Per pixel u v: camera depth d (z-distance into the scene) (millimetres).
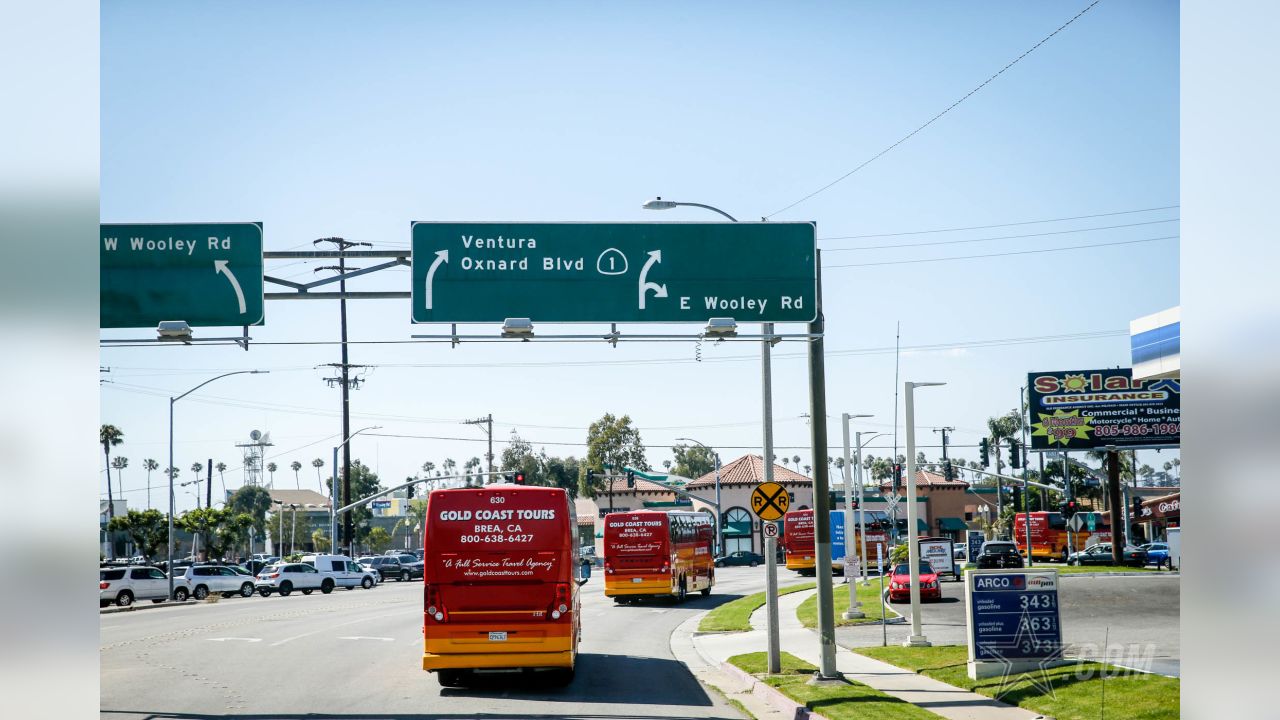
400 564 81500
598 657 24734
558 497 19031
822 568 19000
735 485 95625
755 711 16703
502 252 18984
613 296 19016
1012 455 61406
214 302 18516
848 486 33031
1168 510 66062
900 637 26875
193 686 19094
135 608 47875
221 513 79312
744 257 19250
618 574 44375
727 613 37312
